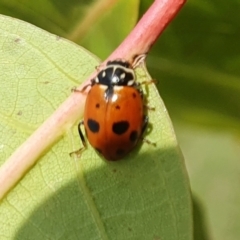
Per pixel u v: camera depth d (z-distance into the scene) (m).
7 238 0.06
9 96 0.06
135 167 0.06
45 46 0.06
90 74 0.06
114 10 0.07
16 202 0.06
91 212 0.06
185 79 0.07
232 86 0.07
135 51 0.06
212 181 0.09
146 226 0.06
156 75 0.07
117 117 0.06
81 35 0.07
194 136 0.09
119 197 0.06
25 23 0.06
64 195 0.06
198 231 0.08
